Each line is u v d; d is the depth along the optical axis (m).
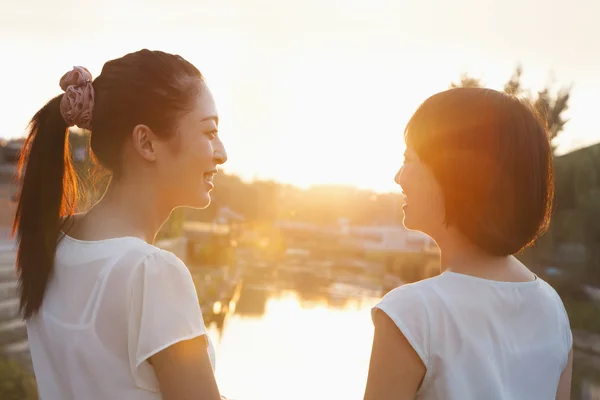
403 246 76.81
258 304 39.12
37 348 1.39
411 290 1.26
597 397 13.37
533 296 1.33
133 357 1.23
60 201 1.39
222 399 1.35
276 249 90.88
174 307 1.24
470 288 1.28
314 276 64.69
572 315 20.59
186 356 1.23
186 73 1.38
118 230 1.34
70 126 1.42
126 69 1.35
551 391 1.32
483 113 1.29
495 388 1.22
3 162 25.52
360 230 102.94
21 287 1.38
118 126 1.35
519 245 1.30
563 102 17.27
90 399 1.27
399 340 1.22
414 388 1.23
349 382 17.78
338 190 132.00
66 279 1.32
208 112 1.39
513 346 1.27
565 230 23.52
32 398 6.37
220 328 27.92
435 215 1.34
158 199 1.39
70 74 1.38
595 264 23.25
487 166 1.27
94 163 1.45
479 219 1.27
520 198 1.28
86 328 1.26
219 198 61.12
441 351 1.21
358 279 63.34
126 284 1.24
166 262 1.27
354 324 31.83
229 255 54.09
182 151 1.36
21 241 1.39
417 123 1.34
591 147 23.98
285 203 131.25
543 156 1.33
